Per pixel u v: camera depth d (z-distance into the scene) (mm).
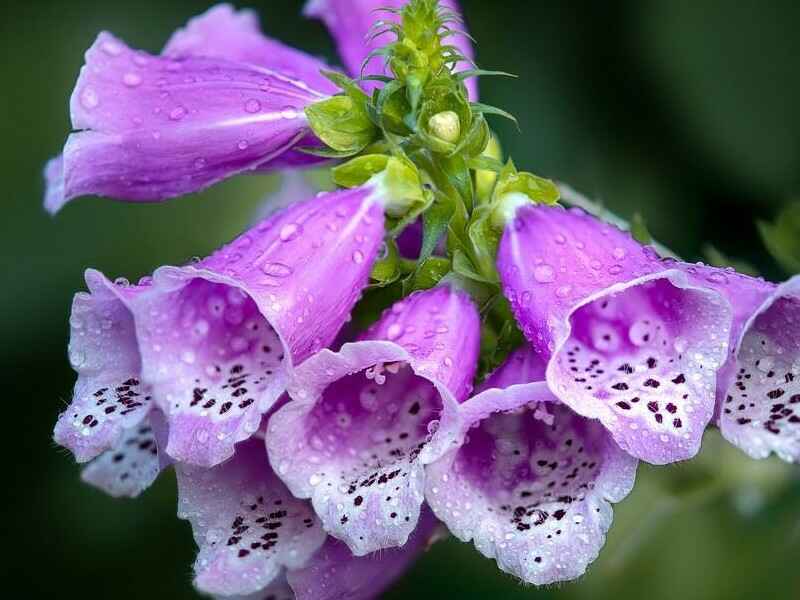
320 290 348
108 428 340
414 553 368
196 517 352
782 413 342
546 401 347
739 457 444
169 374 339
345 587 358
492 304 360
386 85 354
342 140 361
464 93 356
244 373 344
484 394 329
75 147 361
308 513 354
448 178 358
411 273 362
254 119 370
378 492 335
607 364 344
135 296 339
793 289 339
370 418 351
